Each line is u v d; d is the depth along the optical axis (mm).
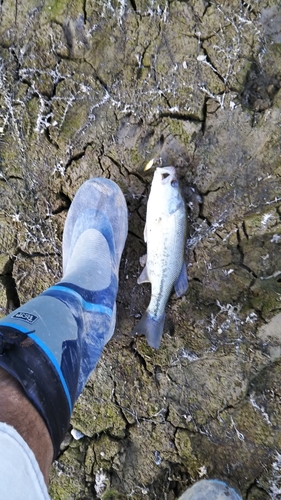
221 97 639
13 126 703
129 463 693
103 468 697
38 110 692
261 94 637
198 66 641
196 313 684
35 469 349
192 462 670
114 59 666
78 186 706
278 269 665
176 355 690
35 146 705
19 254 734
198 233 674
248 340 666
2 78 695
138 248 707
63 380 424
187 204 668
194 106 647
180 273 656
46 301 488
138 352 705
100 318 583
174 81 649
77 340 487
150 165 664
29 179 716
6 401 361
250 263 670
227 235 667
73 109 685
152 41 650
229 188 657
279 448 643
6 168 719
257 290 667
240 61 629
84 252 637
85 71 676
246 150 642
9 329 407
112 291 625
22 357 392
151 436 691
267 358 659
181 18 637
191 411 679
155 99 658
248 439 655
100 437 711
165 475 684
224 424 666
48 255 728
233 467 656
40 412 382
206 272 680
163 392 691
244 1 620
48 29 673
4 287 734
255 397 658
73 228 682
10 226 732
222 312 675
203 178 660
